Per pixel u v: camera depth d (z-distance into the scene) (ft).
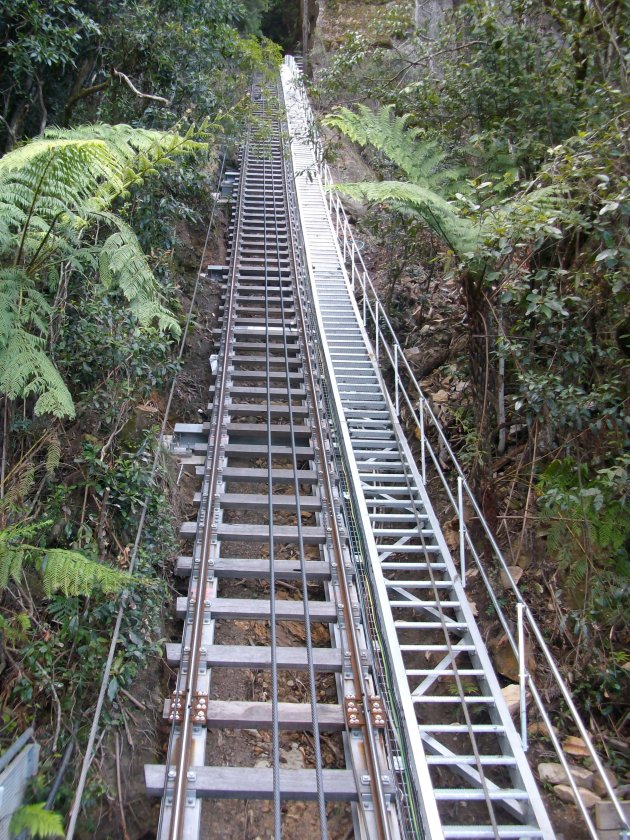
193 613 13.01
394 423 18.90
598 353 13.46
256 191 39.60
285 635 14.02
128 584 11.32
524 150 17.10
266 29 74.54
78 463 13.62
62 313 13.15
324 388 22.15
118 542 13.34
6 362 9.73
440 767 11.57
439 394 20.38
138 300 11.76
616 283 11.85
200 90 23.31
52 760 9.73
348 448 17.85
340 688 12.20
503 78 18.90
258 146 41.14
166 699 11.55
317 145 29.55
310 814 10.50
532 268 15.08
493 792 10.31
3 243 10.74
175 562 14.87
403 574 15.70
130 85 19.99
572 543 13.44
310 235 32.58
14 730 9.82
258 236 34.19
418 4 33.50
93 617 11.47
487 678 12.29
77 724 10.23
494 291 14.40
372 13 52.06
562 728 12.17
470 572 15.38
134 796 10.21
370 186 14.17
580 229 13.12
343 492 17.63
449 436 18.99
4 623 9.68
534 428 15.20
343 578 14.23
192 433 19.97
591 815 10.66
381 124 16.87
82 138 11.89
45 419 13.24
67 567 9.13
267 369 22.66
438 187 16.17
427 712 12.80
